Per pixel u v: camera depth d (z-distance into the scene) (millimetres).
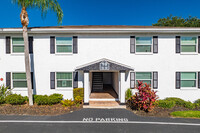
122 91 8336
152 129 5266
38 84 9430
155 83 9344
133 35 9430
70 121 6004
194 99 9242
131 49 9430
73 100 9367
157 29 9047
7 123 5734
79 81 9469
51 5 7707
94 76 13242
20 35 9344
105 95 10438
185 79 9383
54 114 6871
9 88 9305
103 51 9555
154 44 9352
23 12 7531
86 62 9508
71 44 9547
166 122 5945
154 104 7992
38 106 8023
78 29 9125
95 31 9188
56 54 9438
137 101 7629
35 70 9414
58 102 8820
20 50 9461
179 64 9328
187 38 9336
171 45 9344
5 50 9375
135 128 5344
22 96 8836
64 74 9586
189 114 6613
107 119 6270
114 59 9500
